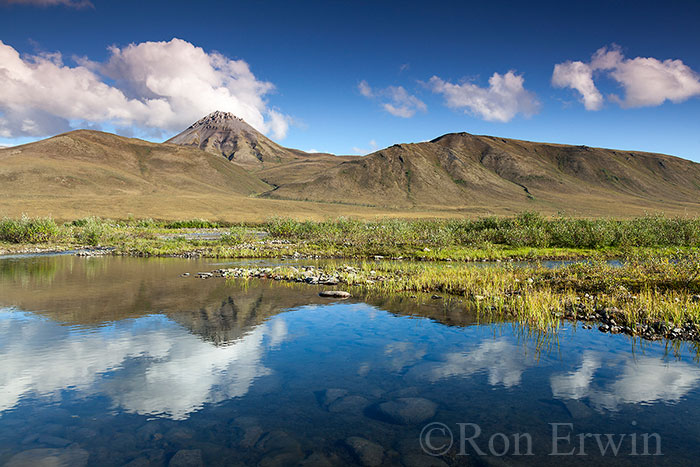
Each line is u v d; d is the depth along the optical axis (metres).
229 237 38.50
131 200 114.75
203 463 4.65
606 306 12.29
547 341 9.45
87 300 13.81
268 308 12.77
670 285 14.36
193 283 17.31
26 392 6.64
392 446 5.05
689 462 4.69
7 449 4.95
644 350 8.81
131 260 26.41
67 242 38.78
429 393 6.64
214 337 9.70
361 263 24.38
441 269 20.16
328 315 11.90
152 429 5.48
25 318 11.38
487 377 7.32
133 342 9.28
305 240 38.81
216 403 6.29
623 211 175.38
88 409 6.06
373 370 7.67
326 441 5.18
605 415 5.89
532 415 5.89
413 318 11.59
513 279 16.69
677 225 31.55
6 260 26.02
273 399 6.42
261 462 4.68
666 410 6.06
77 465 4.61
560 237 30.84
